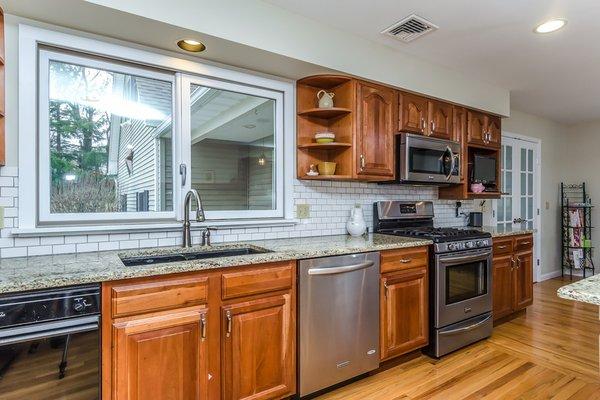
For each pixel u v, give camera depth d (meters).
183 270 1.58
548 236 5.16
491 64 3.03
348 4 2.10
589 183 5.20
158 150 2.21
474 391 2.16
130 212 2.10
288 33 2.19
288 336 1.93
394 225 3.21
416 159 2.88
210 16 1.90
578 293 1.09
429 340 2.61
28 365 1.28
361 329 2.21
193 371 1.62
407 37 2.53
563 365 2.49
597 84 3.54
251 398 1.80
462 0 2.05
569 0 2.04
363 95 2.61
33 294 1.29
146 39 1.97
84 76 1.99
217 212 2.38
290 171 2.67
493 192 3.67
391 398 2.08
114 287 1.45
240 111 2.50
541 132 5.03
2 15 1.58
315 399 2.06
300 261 1.97
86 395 1.39
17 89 1.76
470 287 2.84
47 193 1.86
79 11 1.68
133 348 1.48
